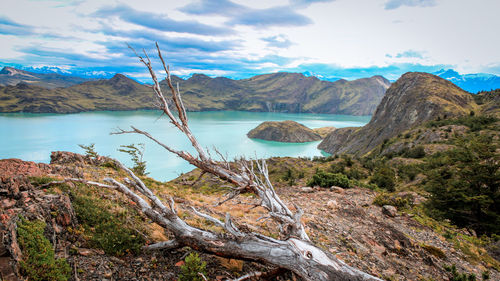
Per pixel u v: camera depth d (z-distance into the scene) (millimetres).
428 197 28844
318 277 6789
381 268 10641
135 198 8531
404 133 164750
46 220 6691
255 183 10828
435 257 13312
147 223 9414
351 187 26859
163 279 6754
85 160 17062
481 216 26391
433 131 127312
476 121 131375
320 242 11758
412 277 10633
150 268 7012
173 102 11242
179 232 7883
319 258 7129
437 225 18875
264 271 8203
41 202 7023
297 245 7559
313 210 16625
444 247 15070
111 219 8320
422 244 14344
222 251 7559
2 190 6742
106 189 10711
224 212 14664
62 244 6609
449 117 176625
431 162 57531
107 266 6508
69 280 5617
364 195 23484
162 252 7883
